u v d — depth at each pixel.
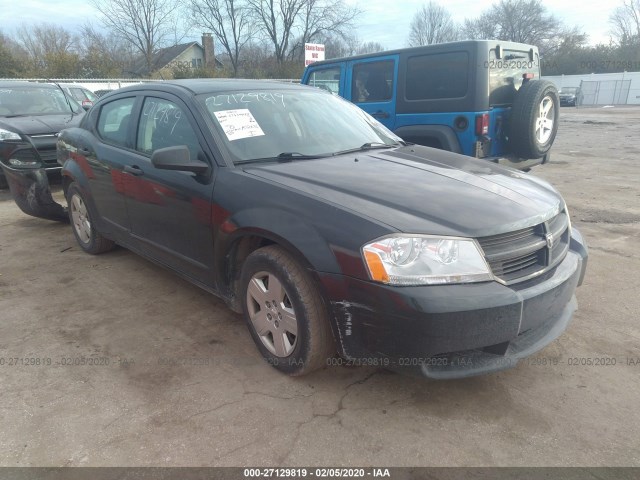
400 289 2.23
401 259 2.25
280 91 3.78
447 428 2.40
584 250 3.07
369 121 4.08
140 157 3.68
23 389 2.72
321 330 2.57
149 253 3.82
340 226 2.40
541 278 2.51
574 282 2.71
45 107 8.34
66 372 2.88
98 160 4.15
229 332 3.33
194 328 3.39
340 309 2.39
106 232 4.38
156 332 3.34
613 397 2.60
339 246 2.37
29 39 44.22
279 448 2.28
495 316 2.25
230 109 3.35
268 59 41.31
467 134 5.91
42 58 30.06
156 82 3.87
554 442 2.30
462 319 2.20
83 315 3.60
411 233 2.28
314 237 2.45
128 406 2.58
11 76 27.97
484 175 3.04
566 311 2.86
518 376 2.80
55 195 7.36
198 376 2.83
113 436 2.36
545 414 2.49
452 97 5.98
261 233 2.69
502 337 2.30
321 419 2.47
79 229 4.91
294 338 2.74
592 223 5.66
